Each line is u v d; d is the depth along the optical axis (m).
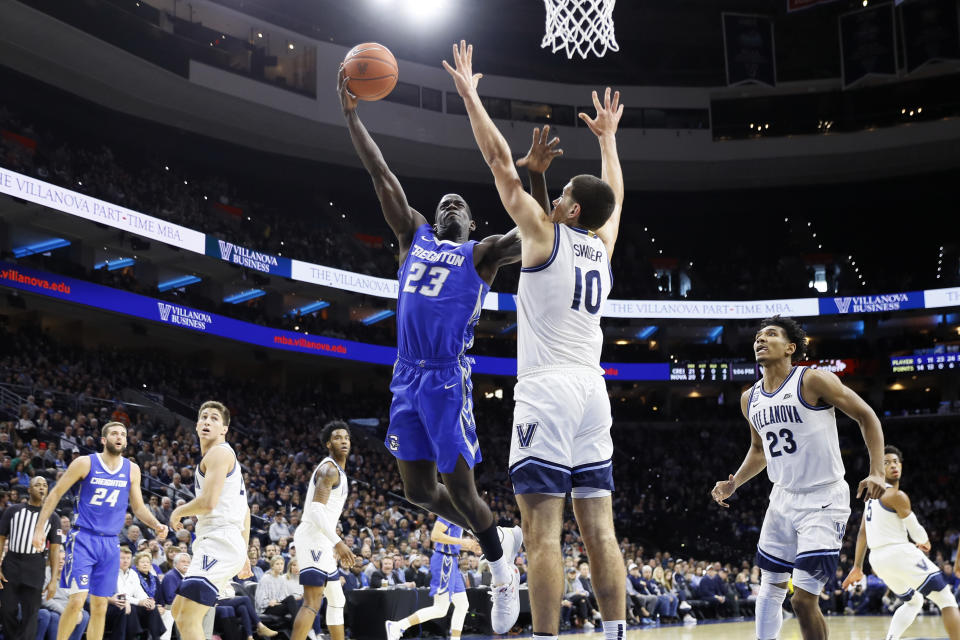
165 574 10.57
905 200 36.19
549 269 3.69
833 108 33.47
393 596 12.06
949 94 32.19
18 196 20.19
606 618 3.50
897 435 33.47
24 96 26.88
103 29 24.52
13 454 16.20
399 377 4.43
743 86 33.53
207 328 25.95
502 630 5.23
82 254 26.00
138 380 25.50
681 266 36.47
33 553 8.22
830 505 4.87
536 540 3.49
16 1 22.30
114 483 7.80
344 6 31.42
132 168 30.36
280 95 28.89
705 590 19.00
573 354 3.68
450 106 32.12
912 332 34.12
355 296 31.67
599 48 35.44
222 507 5.95
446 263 4.36
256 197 33.94
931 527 28.45
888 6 30.17
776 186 35.72
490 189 35.69
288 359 32.06
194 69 26.95
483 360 31.70
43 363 22.55
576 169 34.06
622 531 28.48
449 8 32.16
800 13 32.66
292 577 11.52
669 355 34.28
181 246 24.31
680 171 34.53
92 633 7.75
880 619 17.38
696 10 33.06
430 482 4.59
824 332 35.69
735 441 33.81
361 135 4.74
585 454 3.64
